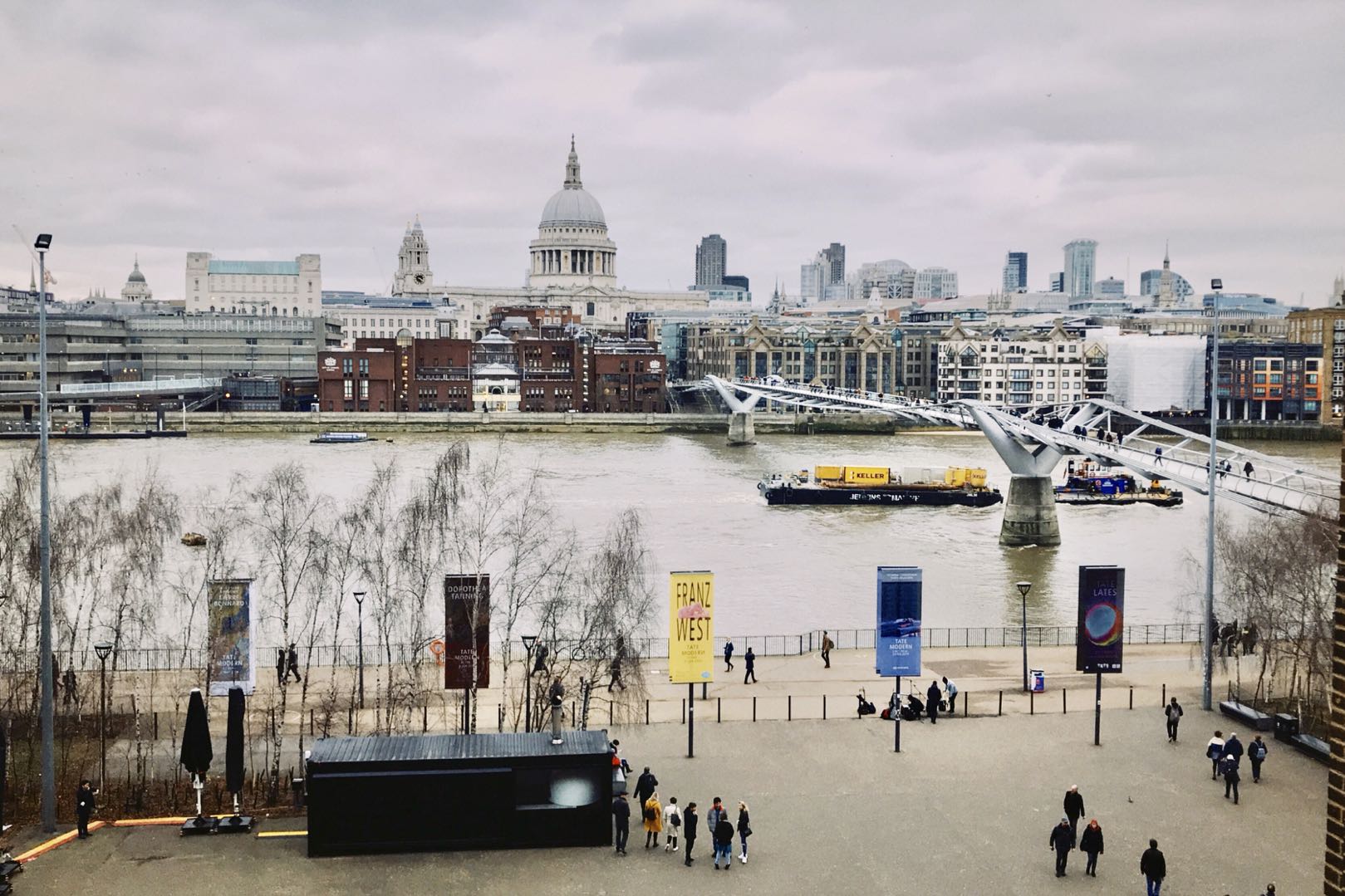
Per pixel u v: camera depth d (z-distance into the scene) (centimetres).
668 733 6662
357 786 5091
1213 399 7394
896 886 4838
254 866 4994
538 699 6794
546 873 4947
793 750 6391
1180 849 5169
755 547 14350
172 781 5984
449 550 9219
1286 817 5497
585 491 19288
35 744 6550
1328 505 9275
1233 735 6200
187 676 7919
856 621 10450
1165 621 10306
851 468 19838
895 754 6328
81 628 9006
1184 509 18925
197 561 11331
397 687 7025
